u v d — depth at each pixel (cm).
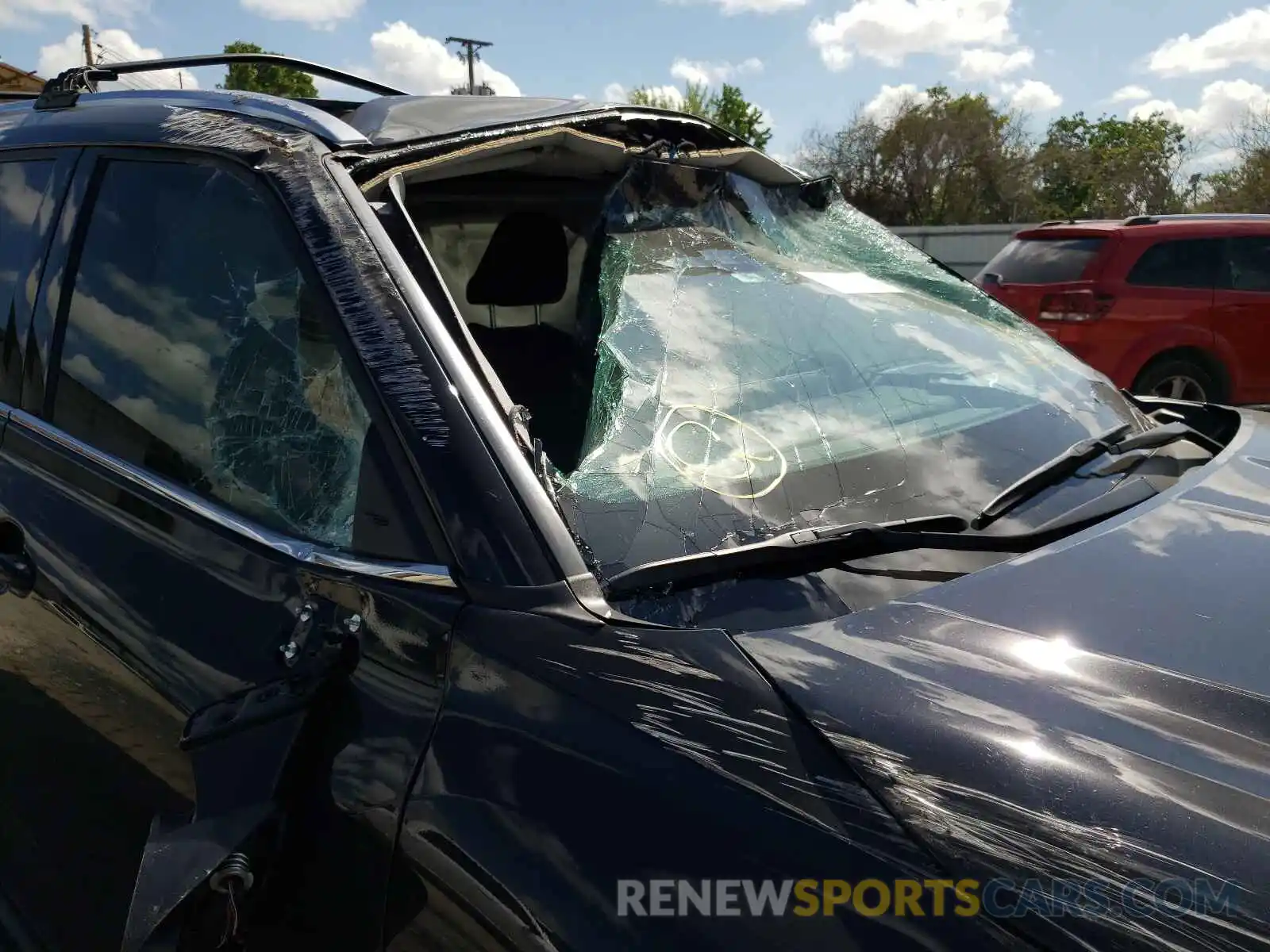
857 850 96
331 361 143
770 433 174
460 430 132
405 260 151
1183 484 173
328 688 128
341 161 162
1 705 194
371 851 118
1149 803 98
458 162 180
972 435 189
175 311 172
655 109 226
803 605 136
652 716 109
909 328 219
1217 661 121
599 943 98
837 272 236
